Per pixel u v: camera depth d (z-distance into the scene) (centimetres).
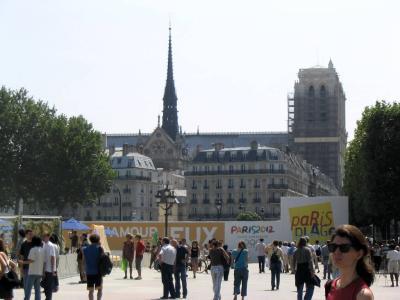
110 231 8950
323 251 5516
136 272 6544
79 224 7288
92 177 13975
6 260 2483
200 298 3812
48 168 13688
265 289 4616
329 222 8056
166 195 7375
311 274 3047
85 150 13925
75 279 5262
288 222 8175
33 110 13888
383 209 8956
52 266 2925
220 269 3459
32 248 2894
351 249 893
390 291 4581
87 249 2917
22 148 13725
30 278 2884
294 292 4328
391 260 5097
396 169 8950
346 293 884
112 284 4900
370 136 9119
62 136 13800
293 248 5669
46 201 13938
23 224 4775
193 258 5959
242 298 3606
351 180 10900
